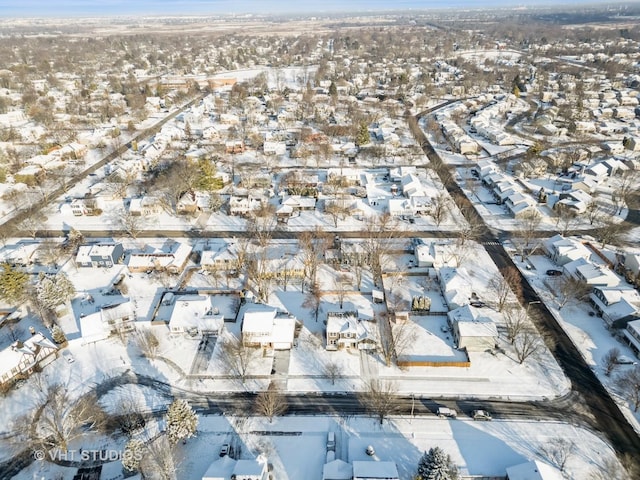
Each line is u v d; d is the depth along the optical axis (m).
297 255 101.12
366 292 93.25
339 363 76.38
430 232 117.88
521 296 91.62
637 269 93.69
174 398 70.12
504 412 66.94
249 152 177.50
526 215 122.31
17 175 145.12
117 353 79.00
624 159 162.62
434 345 79.44
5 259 102.88
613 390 70.19
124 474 58.44
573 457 59.97
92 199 128.38
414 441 62.75
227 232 119.25
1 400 69.81
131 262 102.44
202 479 55.69
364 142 180.62
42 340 77.19
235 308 89.25
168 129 195.50
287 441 63.09
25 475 59.00
